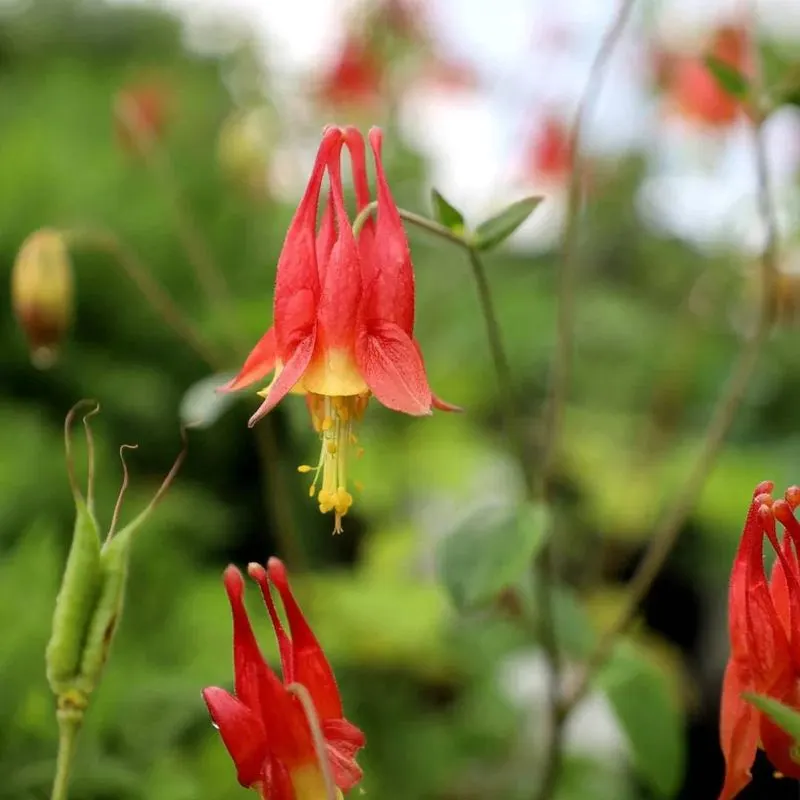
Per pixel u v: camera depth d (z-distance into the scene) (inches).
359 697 14.4
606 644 12.1
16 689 11.7
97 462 16.7
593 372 23.6
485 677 15.0
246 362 10.1
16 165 21.4
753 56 12.5
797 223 20.6
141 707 12.2
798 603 9.3
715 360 23.9
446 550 11.3
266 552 19.2
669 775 12.2
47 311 13.2
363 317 9.8
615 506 19.7
